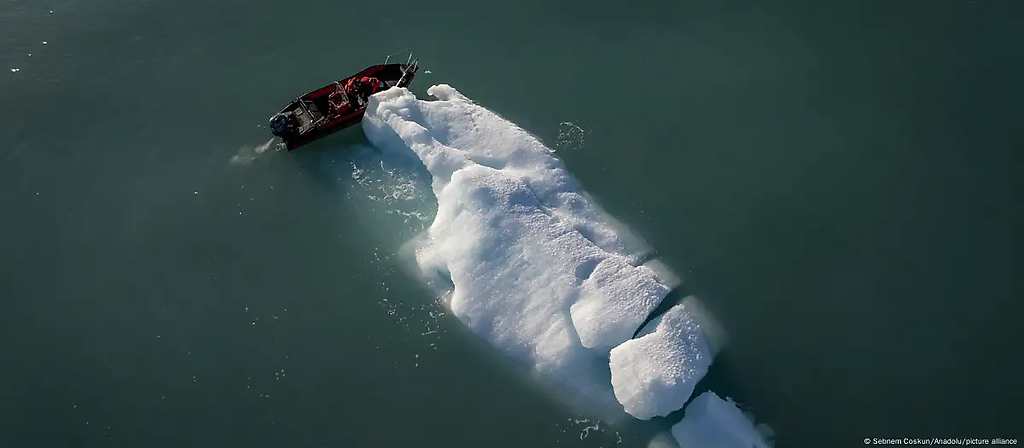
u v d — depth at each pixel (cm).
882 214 4819
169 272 4472
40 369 4141
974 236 4725
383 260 4538
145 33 5512
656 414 3906
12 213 4688
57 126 5047
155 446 3919
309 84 5294
